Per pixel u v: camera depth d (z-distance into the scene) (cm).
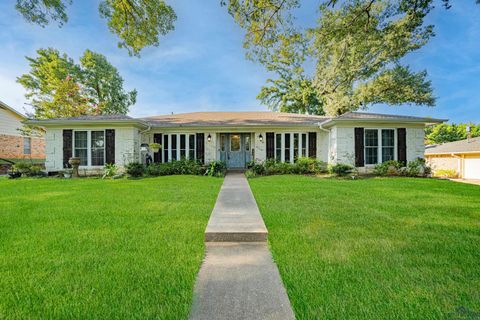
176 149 1256
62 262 246
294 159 1240
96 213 436
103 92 2377
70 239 310
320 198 571
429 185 786
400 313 169
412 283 206
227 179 949
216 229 333
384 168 1059
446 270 228
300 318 166
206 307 178
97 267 237
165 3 863
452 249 276
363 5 643
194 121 1334
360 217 409
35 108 1959
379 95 1858
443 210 456
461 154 1562
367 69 1278
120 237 317
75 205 501
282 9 652
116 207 482
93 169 1116
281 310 175
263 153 1245
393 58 1158
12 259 253
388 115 1162
